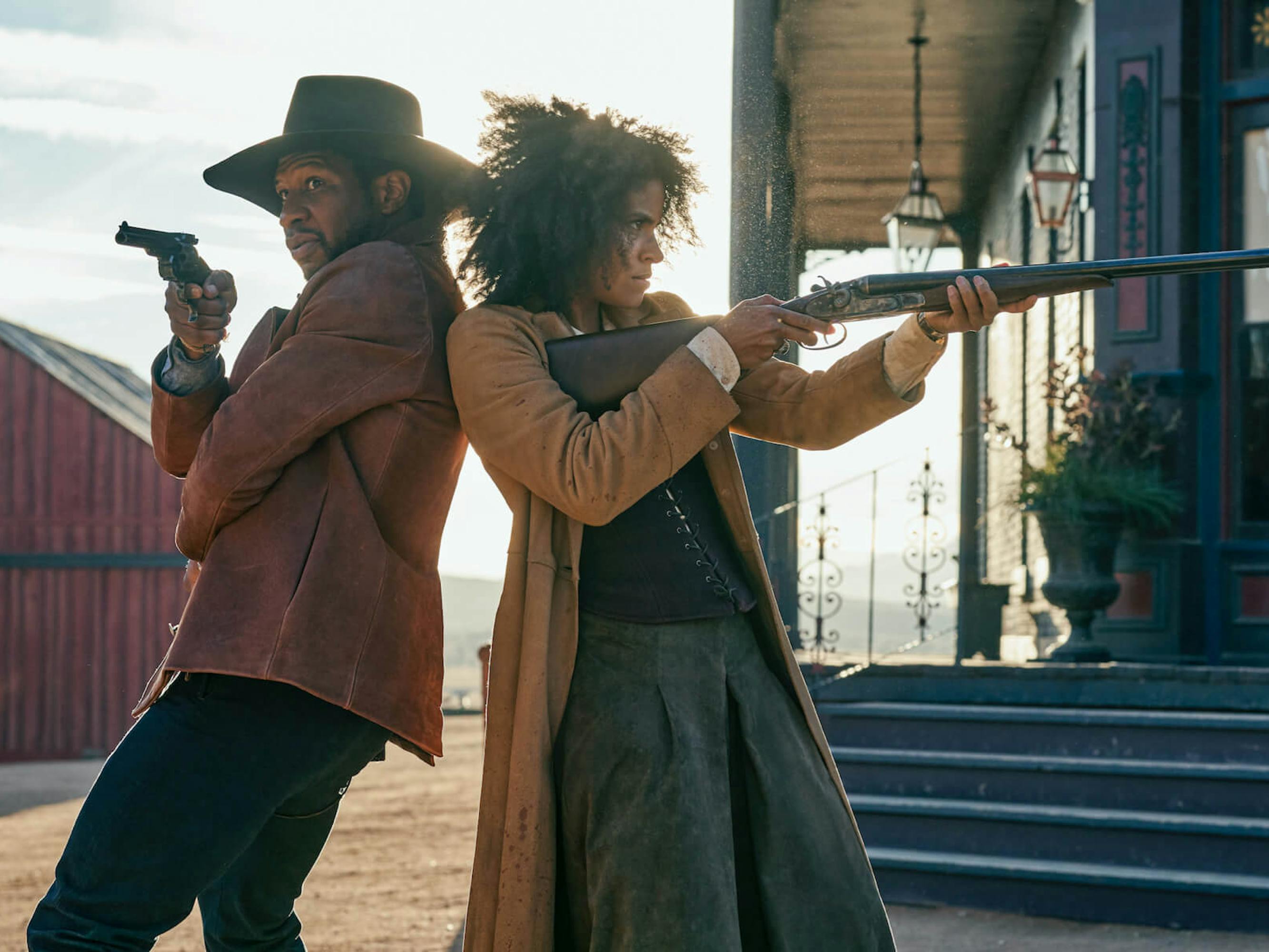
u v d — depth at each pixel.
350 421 2.45
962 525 10.18
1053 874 5.23
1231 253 2.28
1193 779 5.43
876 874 5.58
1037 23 9.47
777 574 7.02
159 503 22.75
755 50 4.13
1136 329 8.02
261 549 2.37
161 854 2.25
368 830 8.15
